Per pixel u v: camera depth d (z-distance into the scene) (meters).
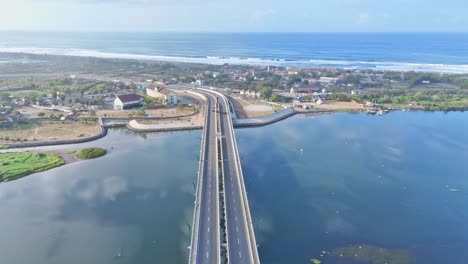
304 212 85.56
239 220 75.62
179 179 101.69
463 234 78.06
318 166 114.62
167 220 80.19
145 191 94.19
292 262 67.38
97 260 66.50
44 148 125.12
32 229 76.31
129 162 114.56
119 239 73.00
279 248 71.38
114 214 82.44
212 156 111.31
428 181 104.50
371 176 107.44
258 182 101.88
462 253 71.44
